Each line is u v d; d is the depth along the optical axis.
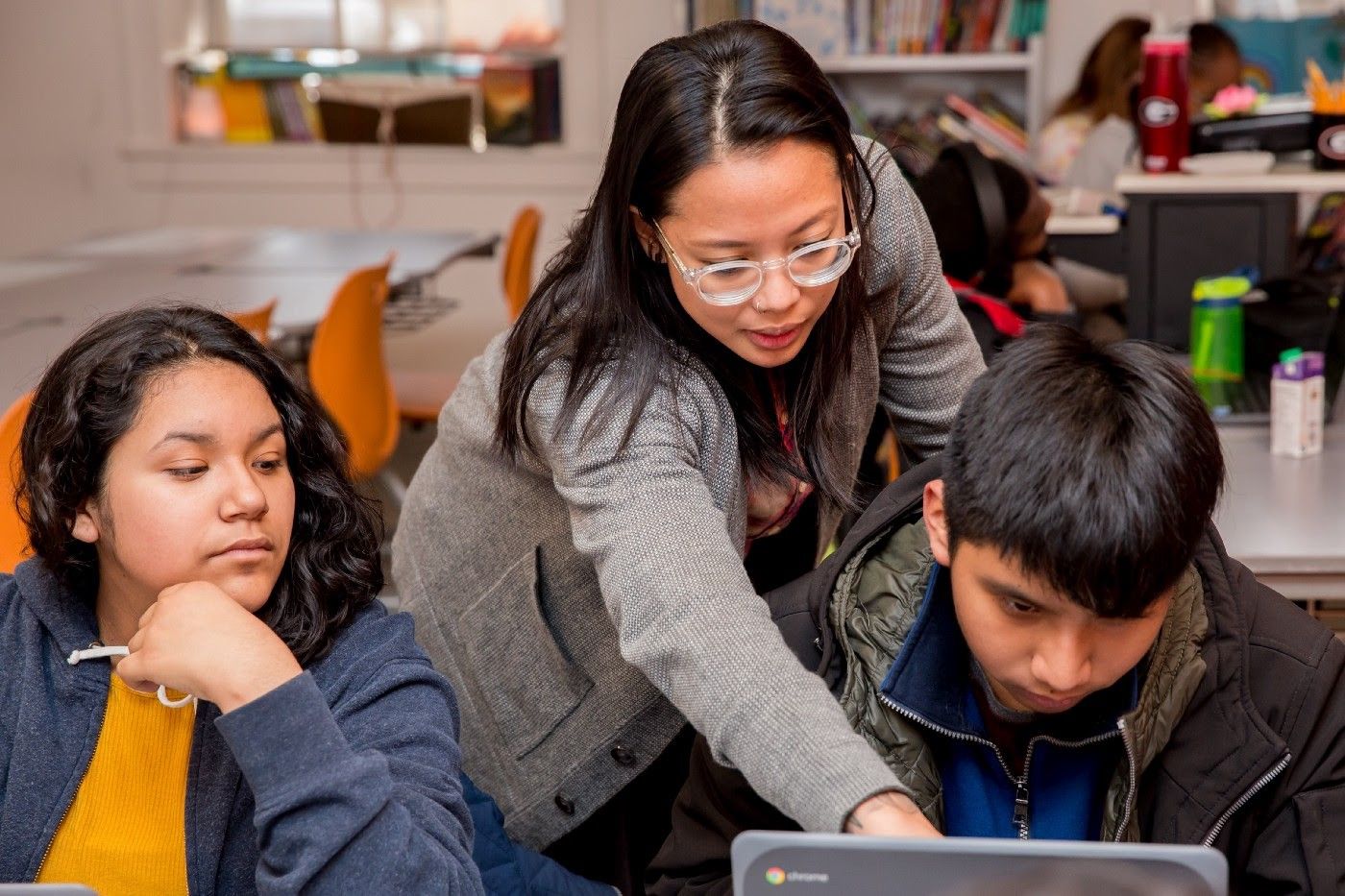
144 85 6.55
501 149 6.39
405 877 1.09
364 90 6.38
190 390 1.20
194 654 1.13
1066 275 3.47
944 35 5.71
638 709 1.61
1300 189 2.93
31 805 1.24
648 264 1.34
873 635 1.26
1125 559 0.99
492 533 1.61
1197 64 4.05
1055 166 4.75
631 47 6.26
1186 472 1.00
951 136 5.53
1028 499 1.00
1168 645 1.18
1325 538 2.00
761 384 1.46
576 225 1.41
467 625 1.67
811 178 1.22
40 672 1.26
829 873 0.85
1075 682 1.05
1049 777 1.27
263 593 1.23
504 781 1.71
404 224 6.52
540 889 1.46
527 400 1.38
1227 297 2.78
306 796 1.08
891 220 1.55
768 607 1.29
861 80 5.95
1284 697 1.22
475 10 6.44
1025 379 1.04
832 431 1.52
